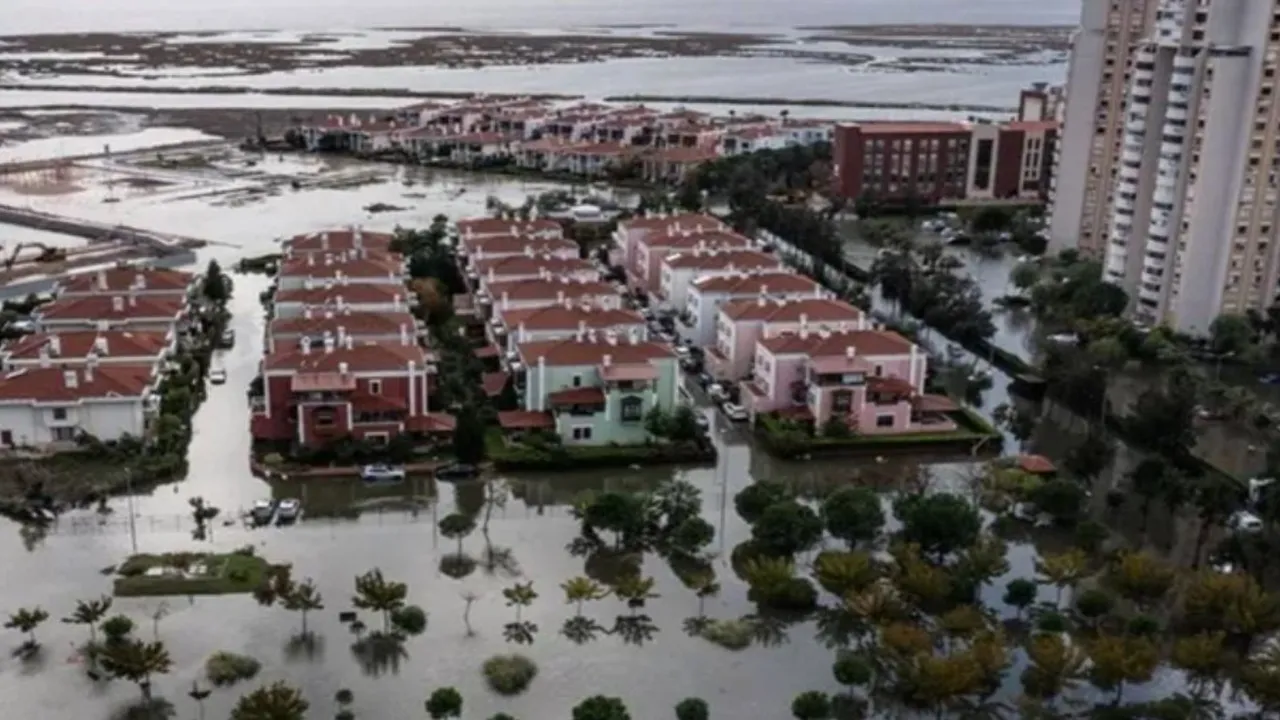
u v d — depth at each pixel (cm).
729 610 9238
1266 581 9794
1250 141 15462
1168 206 16288
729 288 15012
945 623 8675
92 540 10044
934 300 16225
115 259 19438
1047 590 9562
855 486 10706
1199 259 16100
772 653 8675
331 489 11219
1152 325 16725
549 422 12200
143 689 7894
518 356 12912
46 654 8356
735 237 17862
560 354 12438
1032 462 11662
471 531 10456
